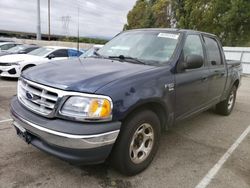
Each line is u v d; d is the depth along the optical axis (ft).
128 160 9.35
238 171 10.85
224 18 76.23
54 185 9.12
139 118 9.38
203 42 14.46
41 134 8.36
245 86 37.11
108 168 10.39
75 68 10.11
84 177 9.71
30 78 9.48
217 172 10.67
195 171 10.66
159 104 10.31
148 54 12.06
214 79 14.85
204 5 81.92
